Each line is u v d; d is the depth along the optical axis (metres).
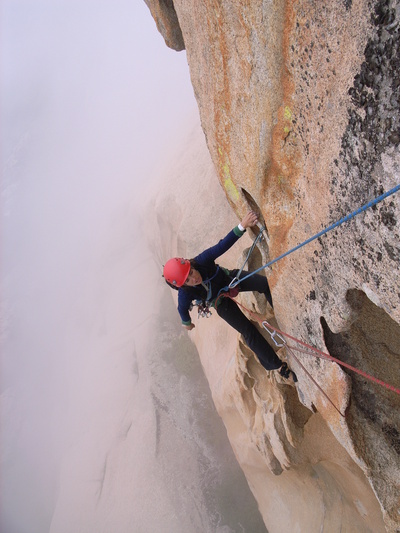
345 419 3.61
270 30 2.74
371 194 2.43
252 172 3.53
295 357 3.98
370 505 5.62
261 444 6.85
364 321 3.69
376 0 2.01
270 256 3.78
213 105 3.75
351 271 2.81
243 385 7.05
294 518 8.15
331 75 2.43
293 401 5.59
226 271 4.16
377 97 2.18
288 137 3.00
